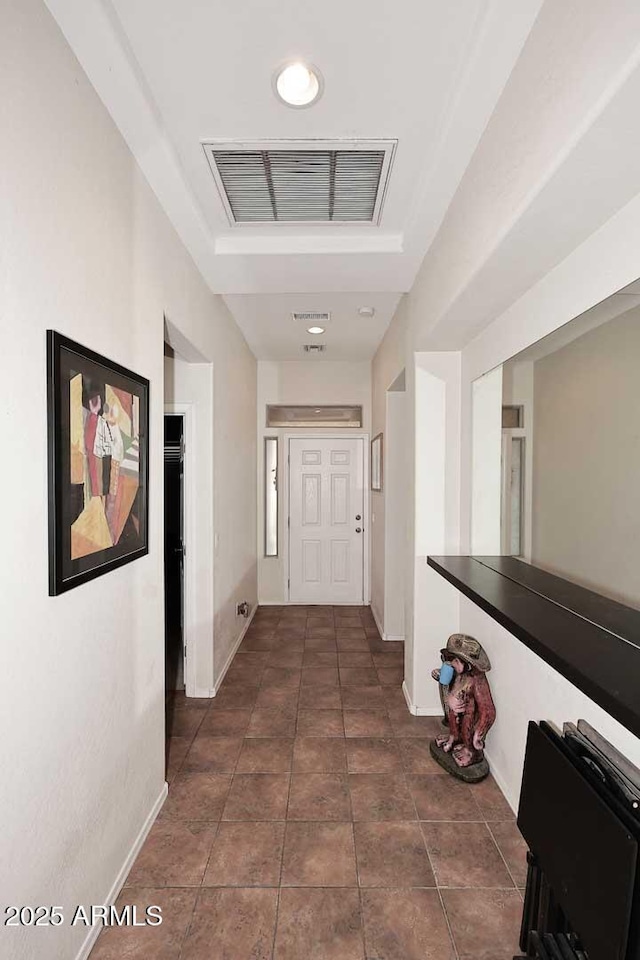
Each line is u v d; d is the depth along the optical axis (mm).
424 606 2918
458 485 2898
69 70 1327
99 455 1509
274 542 5539
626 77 928
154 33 1340
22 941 1146
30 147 1154
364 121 1687
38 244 1193
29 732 1174
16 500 1118
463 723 2393
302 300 3418
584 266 1503
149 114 1590
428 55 1422
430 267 2439
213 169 1938
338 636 4418
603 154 1116
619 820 1066
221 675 3461
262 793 2223
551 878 1268
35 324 1185
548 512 1713
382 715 2949
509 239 1496
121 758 1713
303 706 3068
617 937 996
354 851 1875
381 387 4512
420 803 2154
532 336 1868
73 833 1385
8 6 1065
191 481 3188
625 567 1239
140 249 1856
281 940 1518
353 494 5469
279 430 5461
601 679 979
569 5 1110
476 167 1730
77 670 1405
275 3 1260
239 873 1771
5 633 1084
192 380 3148
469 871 1783
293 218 2307
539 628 1310
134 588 1828
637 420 1198
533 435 1844
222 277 2803
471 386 2662
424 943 1509
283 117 1670
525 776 1503
